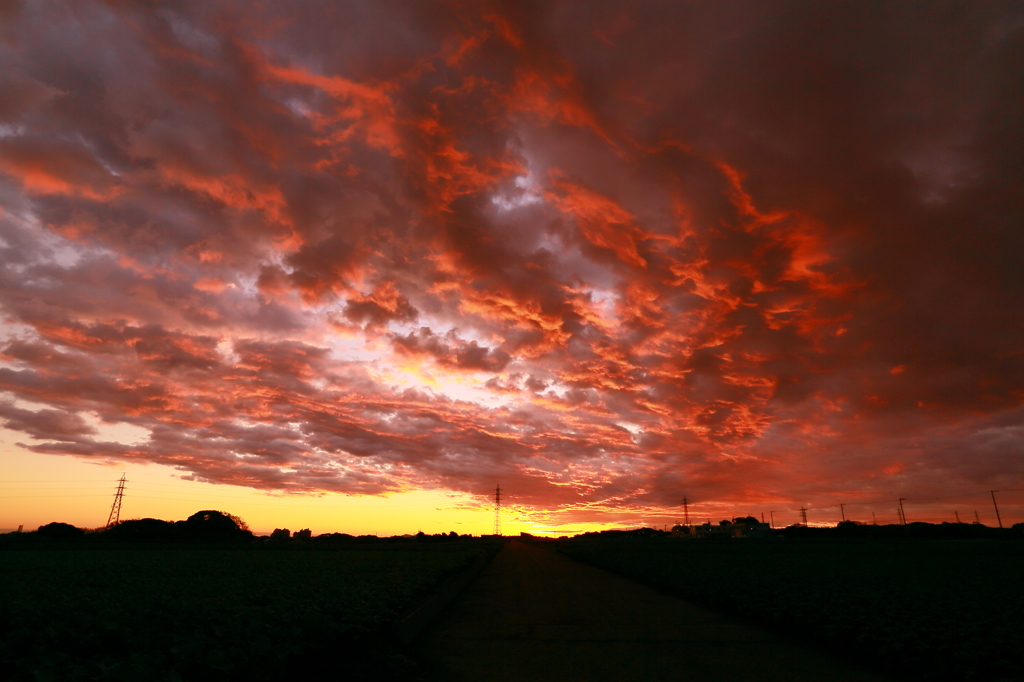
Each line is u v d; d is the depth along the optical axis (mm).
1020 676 7035
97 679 4828
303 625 7656
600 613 14633
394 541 89375
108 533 69250
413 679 7918
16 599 9688
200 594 11828
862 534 112812
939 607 11695
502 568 34375
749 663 8953
